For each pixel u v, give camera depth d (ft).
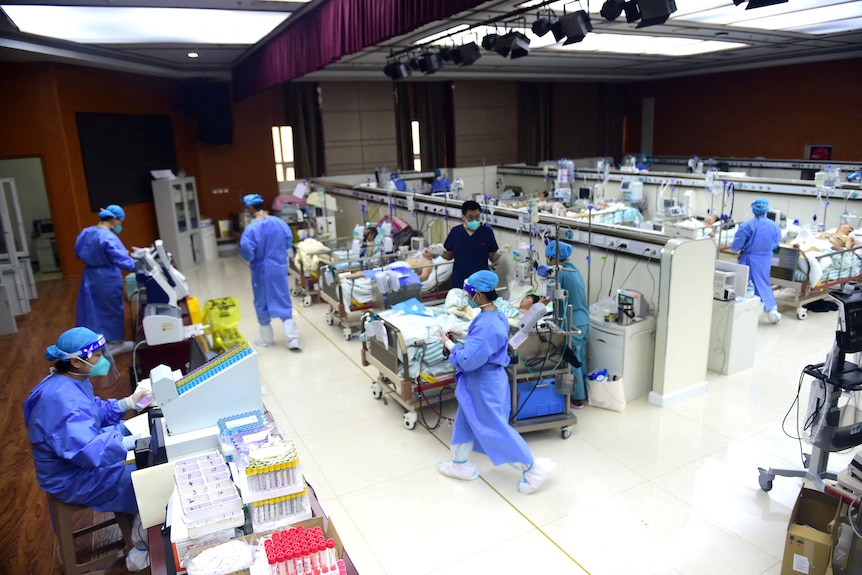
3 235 22.16
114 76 28.96
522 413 12.14
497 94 43.32
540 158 46.21
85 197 27.43
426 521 9.91
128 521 8.95
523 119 45.24
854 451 11.38
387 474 11.37
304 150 37.93
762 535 9.27
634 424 12.85
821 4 20.42
